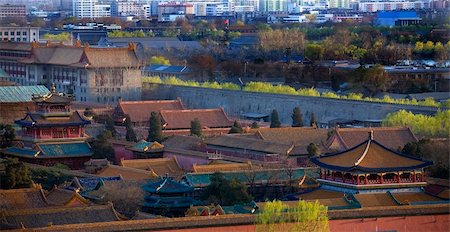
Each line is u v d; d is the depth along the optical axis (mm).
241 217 197375
